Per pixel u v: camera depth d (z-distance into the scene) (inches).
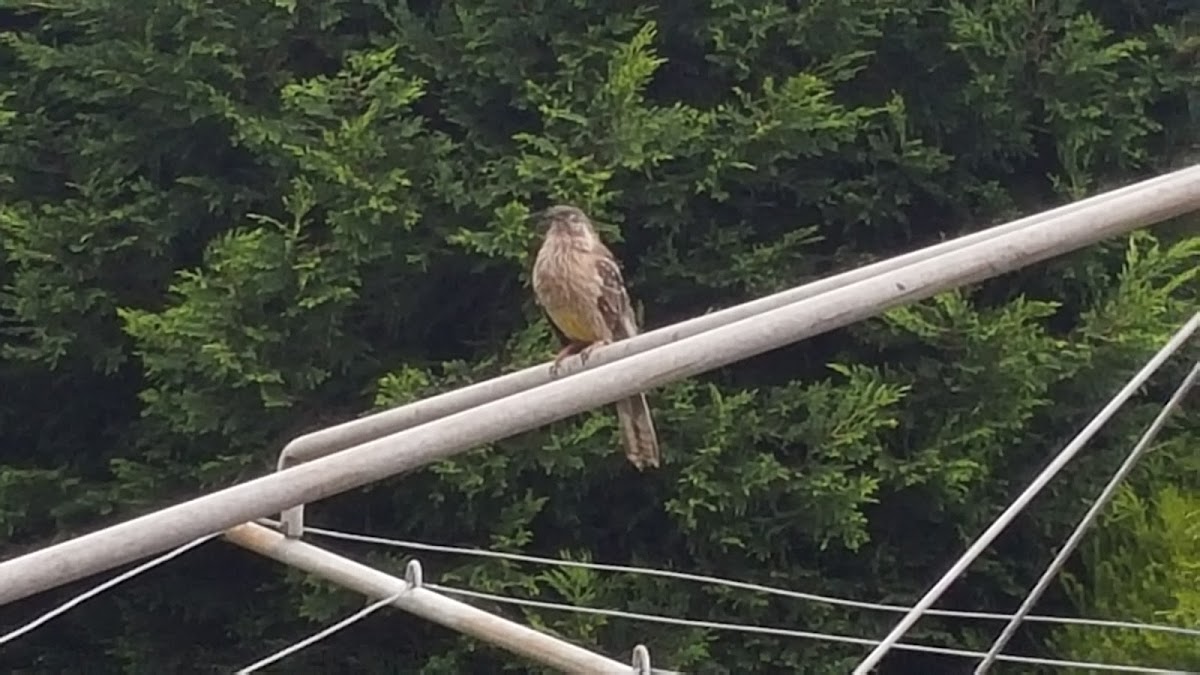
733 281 427.8
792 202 442.0
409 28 443.8
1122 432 418.0
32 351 445.7
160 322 418.0
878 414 413.7
